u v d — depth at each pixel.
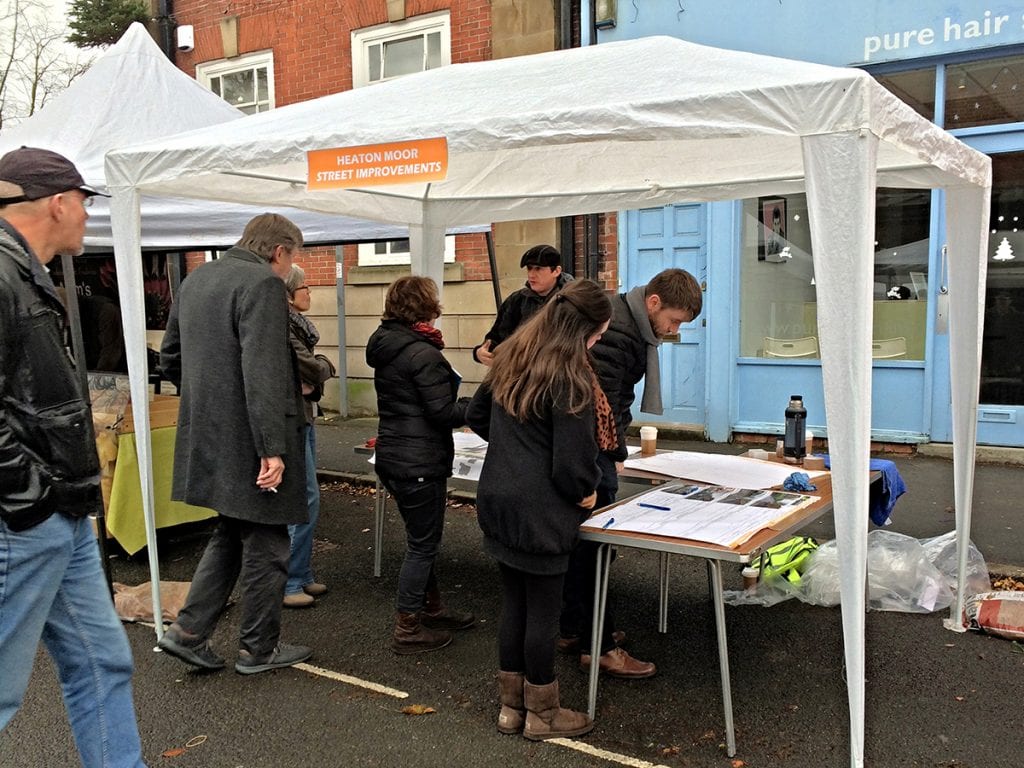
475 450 4.17
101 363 8.20
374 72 9.01
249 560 3.38
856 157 2.30
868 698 3.14
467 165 4.43
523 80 3.26
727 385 7.25
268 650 3.46
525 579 2.81
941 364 6.50
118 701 2.40
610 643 3.36
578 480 2.62
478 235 8.30
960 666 3.39
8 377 2.02
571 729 2.90
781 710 3.07
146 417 3.77
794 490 3.24
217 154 3.37
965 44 6.12
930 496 5.56
